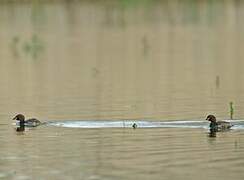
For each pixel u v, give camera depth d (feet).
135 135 194.08
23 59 387.14
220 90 274.36
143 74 322.34
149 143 184.24
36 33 506.89
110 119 217.56
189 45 425.28
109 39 469.16
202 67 339.57
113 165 164.25
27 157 173.78
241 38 449.89
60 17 604.90
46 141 189.98
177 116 220.64
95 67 348.38
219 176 153.58
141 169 160.04
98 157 171.73
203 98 255.70
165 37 471.62
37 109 239.30
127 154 173.78
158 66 346.95
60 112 232.12
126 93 270.26
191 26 535.60
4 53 414.82
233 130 199.11
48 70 342.64
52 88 287.07
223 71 325.21
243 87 280.51
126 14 644.27
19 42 458.09
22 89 286.66
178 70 331.98
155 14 639.35
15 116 225.35
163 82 297.74
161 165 163.12
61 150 179.83
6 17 602.03
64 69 344.90
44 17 604.49
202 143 183.32
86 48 424.87
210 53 387.96
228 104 242.58
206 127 203.21
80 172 159.33
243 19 566.77
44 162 168.86
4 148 183.62
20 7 652.89
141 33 499.10
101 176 155.33
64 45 442.09
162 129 201.05
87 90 279.69
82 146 183.11
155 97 259.39
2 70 346.54
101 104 246.06
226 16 595.06
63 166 164.86
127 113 227.40
